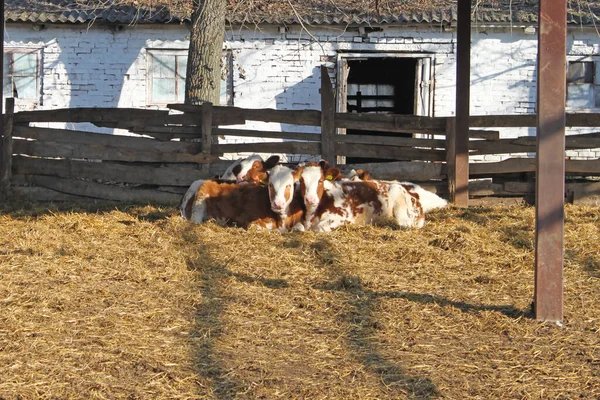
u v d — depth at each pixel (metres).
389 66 21.27
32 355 5.34
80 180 12.45
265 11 18.30
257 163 10.22
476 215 11.05
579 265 8.25
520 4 18.94
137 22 18.02
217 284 7.23
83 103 18.61
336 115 12.43
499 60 18.34
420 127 12.36
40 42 18.47
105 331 5.88
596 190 12.30
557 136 6.13
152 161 12.53
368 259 8.33
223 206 10.12
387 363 5.41
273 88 18.47
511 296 7.04
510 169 12.34
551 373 5.30
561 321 6.30
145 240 8.88
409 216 10.30
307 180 9.62
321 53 18.38
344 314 6.46
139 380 5.02
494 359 5.53
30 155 12.48
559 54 6.07
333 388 4.96
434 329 6.15
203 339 5.79
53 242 8.69
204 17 15.21
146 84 18.55
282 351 5.60
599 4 19.09
